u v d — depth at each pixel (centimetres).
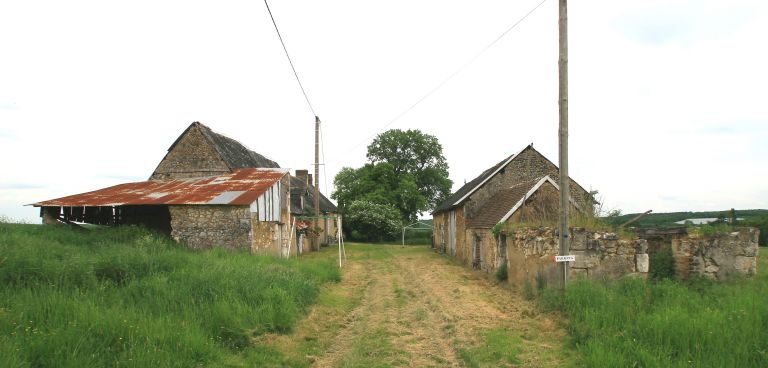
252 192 2128
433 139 5972
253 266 1290
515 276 1505
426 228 5469
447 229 3177
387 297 1379
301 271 1514
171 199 2083
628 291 973
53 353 550
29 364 516
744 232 1237
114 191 2409
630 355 645
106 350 597
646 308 855
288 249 2483
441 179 5903
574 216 1478
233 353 729
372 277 1880
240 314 845
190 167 2894
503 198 2242
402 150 5950
